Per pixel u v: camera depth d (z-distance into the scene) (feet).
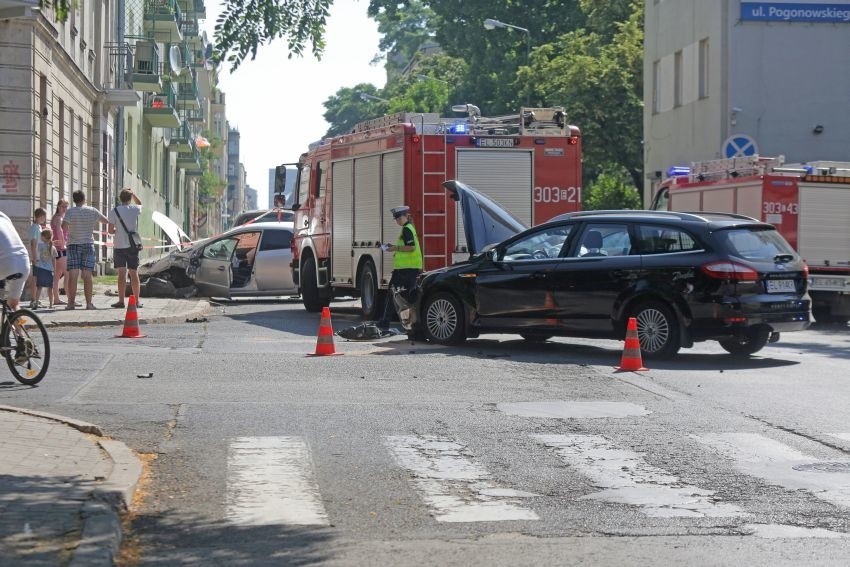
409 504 34.27
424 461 40.19
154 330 87.81
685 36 189.57
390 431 45.55
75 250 100.73
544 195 94.63
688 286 68.13
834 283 107.14
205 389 55.93
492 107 283.59
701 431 46.26
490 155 93.86
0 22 121.19
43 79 130.72
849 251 109.81
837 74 173.99
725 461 40.81
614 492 36.06
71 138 151.84
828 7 173.47
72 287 100.99
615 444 43.50
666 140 198.49
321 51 55.72
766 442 44.19
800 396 55.72
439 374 61.98
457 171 93.20
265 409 50.26
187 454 40.96
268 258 124.36
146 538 30.32
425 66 405.80
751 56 173.68
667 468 39.58
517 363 67.15
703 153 182.19
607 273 70.69
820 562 28.40
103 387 56.34
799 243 108.68
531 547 29.73
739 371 65.36
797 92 173.88
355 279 100.99
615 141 232.53
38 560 26.37
